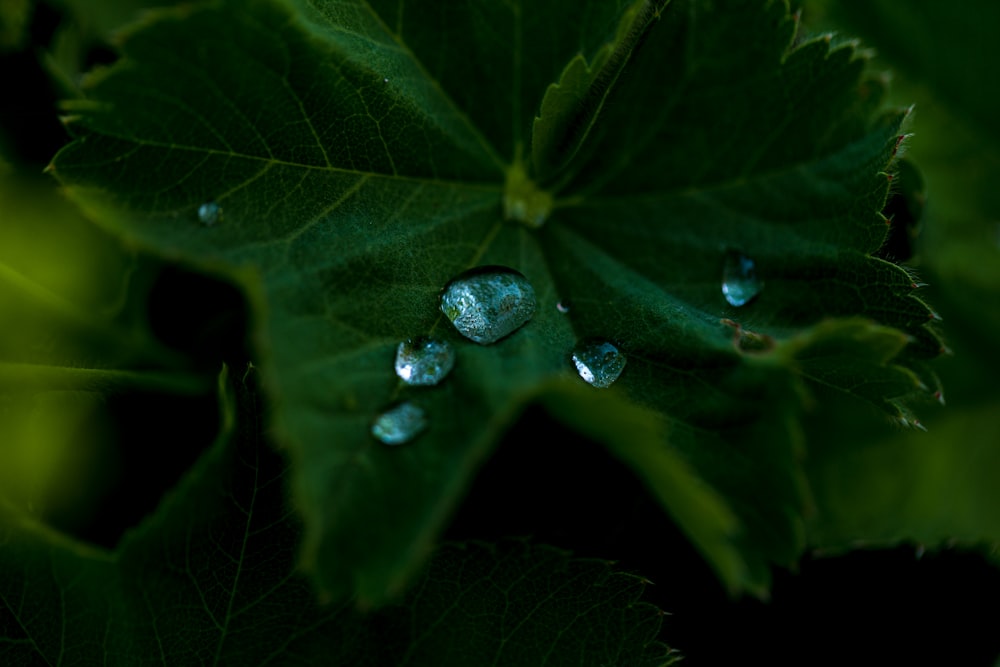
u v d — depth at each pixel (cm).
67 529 19
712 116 19
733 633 20
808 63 19
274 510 18
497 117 19
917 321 18
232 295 20
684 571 19
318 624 18
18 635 18
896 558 21
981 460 22
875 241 19
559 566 19
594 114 19
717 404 18
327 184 18
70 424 19
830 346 18
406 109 18
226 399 18
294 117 18
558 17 19
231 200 18
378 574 16
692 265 19
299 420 17
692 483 16
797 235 19
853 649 20
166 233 17
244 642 18
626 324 18
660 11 18
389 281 18
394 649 18
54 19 21
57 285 20
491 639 18
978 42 22
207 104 18
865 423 22
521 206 19
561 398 16
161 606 18
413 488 16
